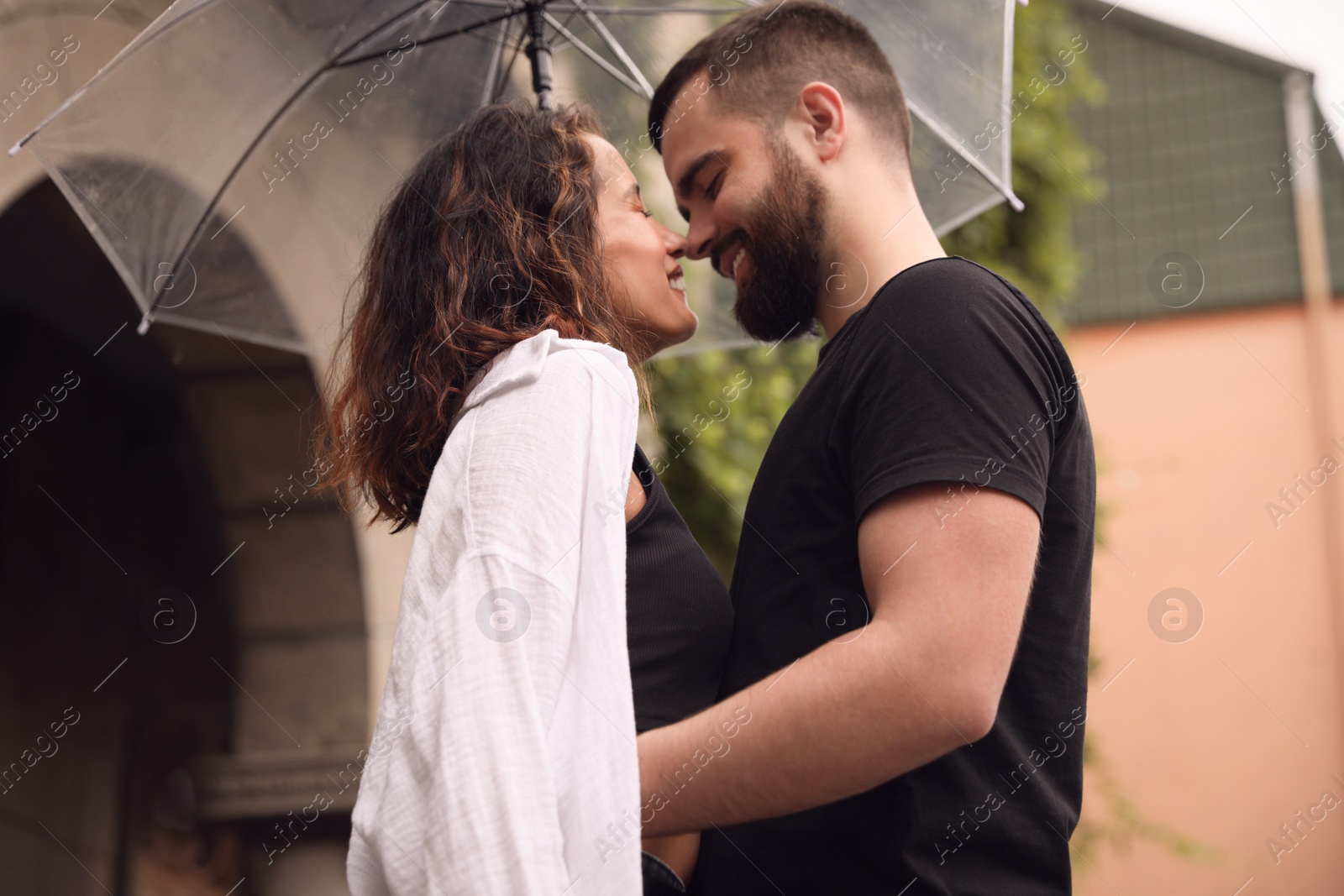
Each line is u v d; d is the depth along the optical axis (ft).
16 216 12.06
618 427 3.33
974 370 3.32
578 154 4.23
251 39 6.77
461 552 2.97
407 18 6.99
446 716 2.73
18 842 13.84
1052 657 3.66
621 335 4.22
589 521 3.13
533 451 3.09
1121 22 34.81
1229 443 30.55
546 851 2.59
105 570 15.14
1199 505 29.73
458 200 3.97
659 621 3.69
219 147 6.86
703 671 3.78
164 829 14.24
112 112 6.53
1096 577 28.53
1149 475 30.07
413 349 3.78
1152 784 26.43
